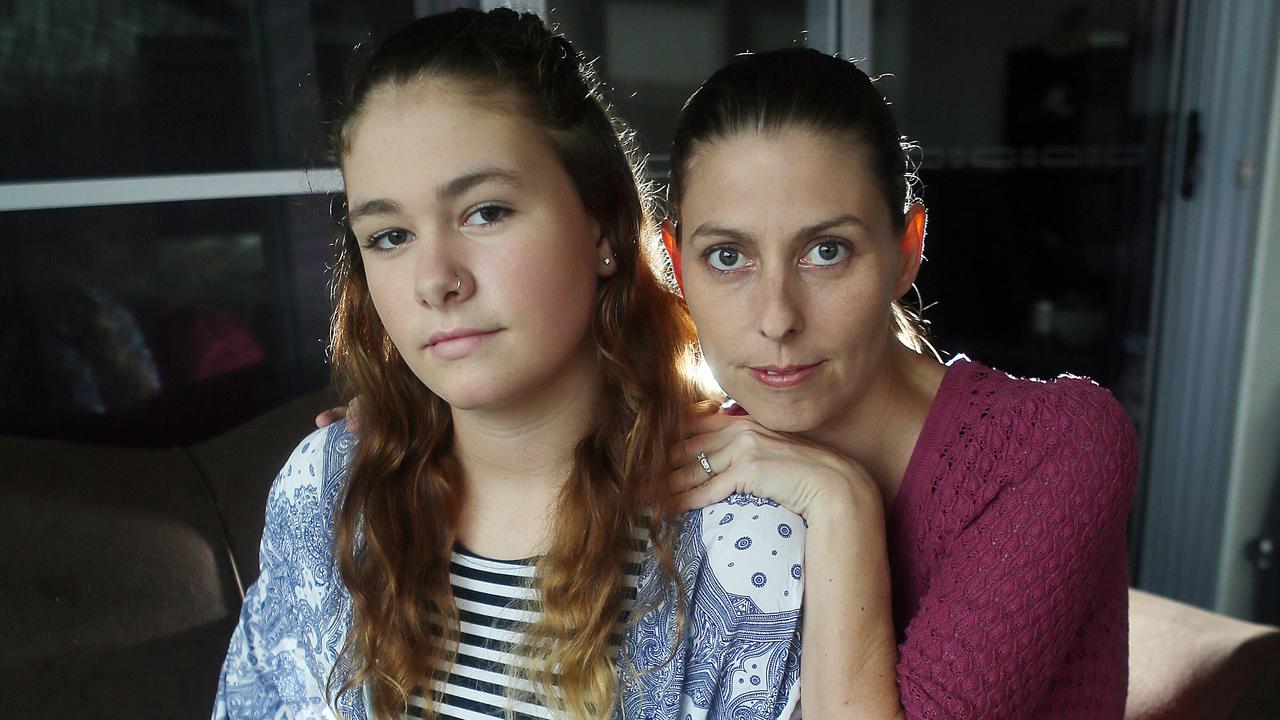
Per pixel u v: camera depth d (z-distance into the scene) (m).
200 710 1.07
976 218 1.89
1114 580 0.83
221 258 1.32
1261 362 2.04
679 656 0.66
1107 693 0.83
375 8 1.35
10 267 1.21
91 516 1.05
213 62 1.27
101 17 1.20
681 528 0.69
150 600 1.06
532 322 0.63
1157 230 2.03
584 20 1.48
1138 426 2.14
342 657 0.76
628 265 0.72
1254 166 1.95
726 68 0.71
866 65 1.71
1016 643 0.70
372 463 0.77
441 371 0.65
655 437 0.70
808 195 0.64
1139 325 2.08
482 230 0.63
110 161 1.24
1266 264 1.98
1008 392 0.77
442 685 0.72
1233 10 1.92
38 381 1.25
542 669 0.68
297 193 1.34
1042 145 1.91
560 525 0.70
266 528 0.84
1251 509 2.11
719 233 0.67
